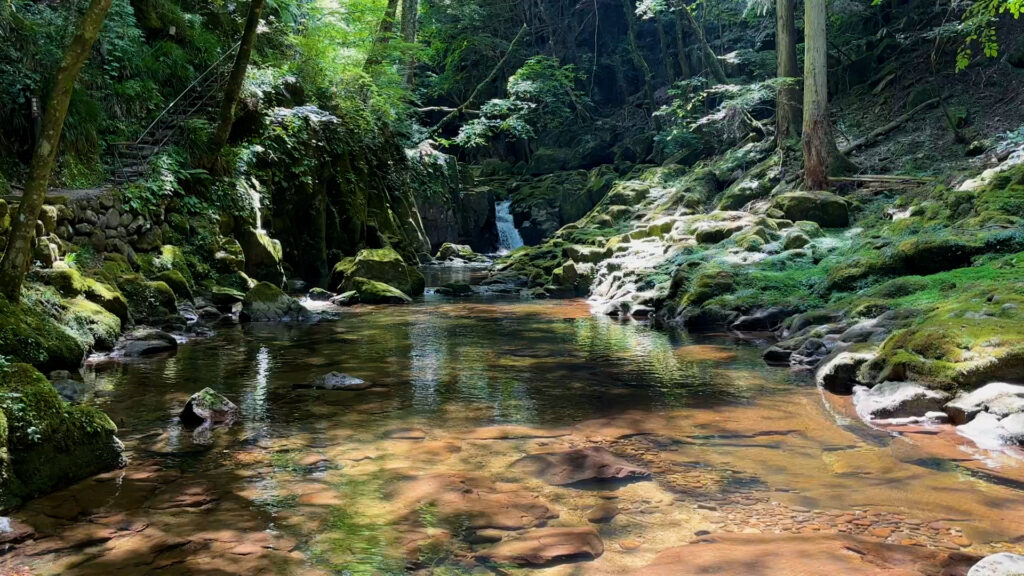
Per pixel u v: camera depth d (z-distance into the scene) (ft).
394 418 16.87
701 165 81.00
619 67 116.67
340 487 12.19
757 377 21.68
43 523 10.66
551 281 52.49
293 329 32.94
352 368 23.27
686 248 43.47
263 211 48.01
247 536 10.21
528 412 17.48
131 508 11.27
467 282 58.70
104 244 31.55
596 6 113.29
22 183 32.14
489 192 97.30
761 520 10.68
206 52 49.19
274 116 52.03
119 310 27.89
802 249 37.99
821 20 54.65
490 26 114.01
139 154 39.11
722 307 32.53
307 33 63.82
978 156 50.88
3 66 33.42
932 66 67.56
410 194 77.56
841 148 63.98
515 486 12.24
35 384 12.83
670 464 13.39
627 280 43.11
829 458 13.64
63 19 37.91
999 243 28.02
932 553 9.29
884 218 43.98
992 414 14.73
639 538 10.11
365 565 9.31
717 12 95.14
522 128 104.22
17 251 21.56
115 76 40.86
